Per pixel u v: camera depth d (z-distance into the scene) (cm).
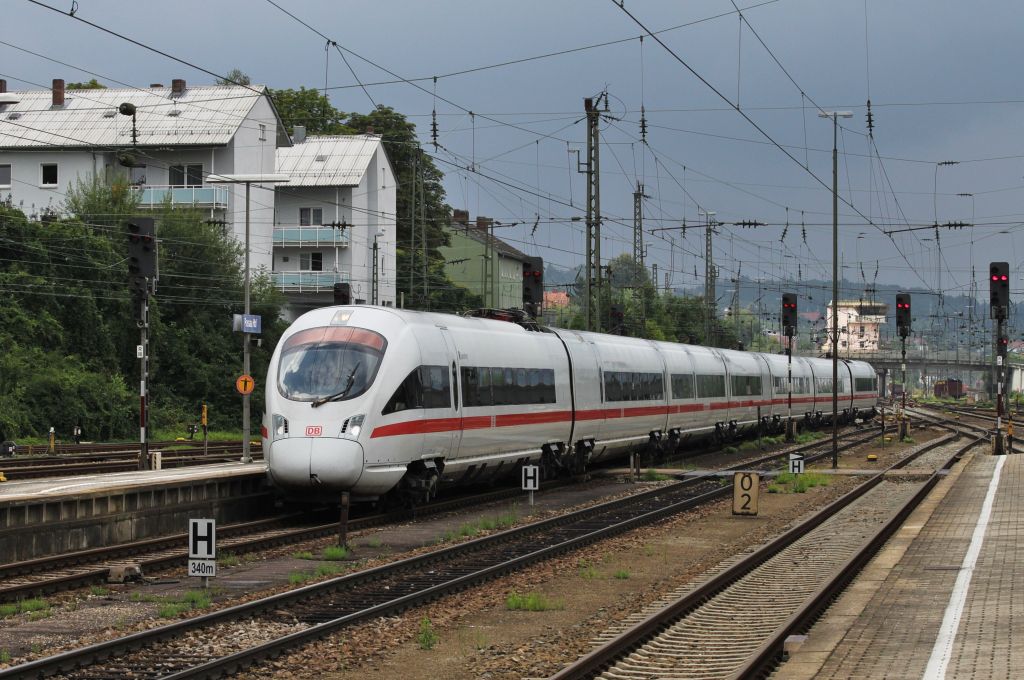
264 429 2356
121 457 4150
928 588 1480
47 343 5284
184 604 1439
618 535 2255
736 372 5319
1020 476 3278
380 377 2341
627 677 1131
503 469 2944
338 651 1203
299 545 2041
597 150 4516
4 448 4062
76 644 1212
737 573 1744
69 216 6006
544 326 3438
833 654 1107
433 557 1828
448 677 1121
